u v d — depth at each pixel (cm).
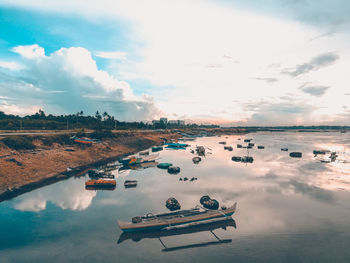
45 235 3256
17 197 4694
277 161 9606
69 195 4912
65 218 3797
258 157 10769
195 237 3284
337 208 4366
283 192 5297
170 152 12712
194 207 4325
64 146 9331
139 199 4753
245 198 4888
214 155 11506
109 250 2931
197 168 8138
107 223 3653
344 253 2898
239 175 7006
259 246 3056
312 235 3347
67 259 2736
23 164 6347
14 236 3219
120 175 7012
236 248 3005
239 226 3616
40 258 2744
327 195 5097
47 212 4022
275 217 3944
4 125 13138
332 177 6756
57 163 7325
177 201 4388
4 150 6781
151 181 6262
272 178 6619
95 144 10838
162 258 2784
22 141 7619
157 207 4325
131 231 3381
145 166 8512
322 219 3884
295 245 3077
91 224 3609
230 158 10475
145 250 2944
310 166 8475
